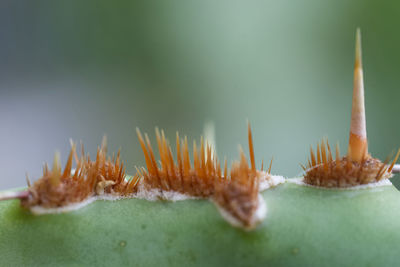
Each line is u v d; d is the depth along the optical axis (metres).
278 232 0.11
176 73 0.31
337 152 0.11
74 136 0.26
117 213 0.11
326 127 0.25
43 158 0.25
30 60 0.31
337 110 0.26
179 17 0.31
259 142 0.25
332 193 0.11
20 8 0.31
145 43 0.32
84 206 0.11
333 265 0.11
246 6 0.30
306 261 0.11
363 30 0.27
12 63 0.31
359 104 0.11
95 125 0.28
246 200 0.11
